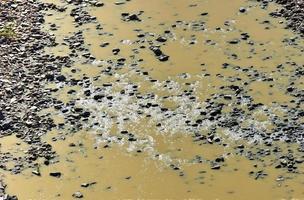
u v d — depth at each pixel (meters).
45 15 36.31
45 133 28.06
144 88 30.34
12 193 25.08
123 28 34.81
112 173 25.92
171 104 29.27
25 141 27.66
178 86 30.34
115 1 37.44
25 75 31.33
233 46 33.00
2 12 36.31
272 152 26.53
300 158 26.14
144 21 35.34
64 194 25.03
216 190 24.89
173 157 26.55
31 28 34.97
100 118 28.73
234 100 29.34
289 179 25.25
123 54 32.72
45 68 31.86
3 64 32.03
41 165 26.44
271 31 34.06
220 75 30.95
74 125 28.42
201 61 31.95
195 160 26.33
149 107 29.17
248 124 27.98
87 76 31.31
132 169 26.06
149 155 26.72
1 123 28.45
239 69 31.31
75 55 32.84
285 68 31.27
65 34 34.56
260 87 30.08
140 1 37.31
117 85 30.64
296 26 34.31
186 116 28.56
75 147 27.30
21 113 29.05
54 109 29.34
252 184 25.11
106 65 32.00
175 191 24.94
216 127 27.92
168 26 34.78
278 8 35.91
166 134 27.73
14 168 26.28
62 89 30.53
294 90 29.81
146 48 33.09
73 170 26.17
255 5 36.34
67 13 36.44
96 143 27.47
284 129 27.62
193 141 27.30
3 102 29.62
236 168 25.88
